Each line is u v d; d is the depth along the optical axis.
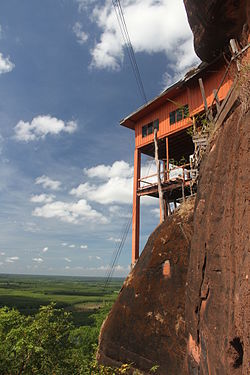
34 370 5.81
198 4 8.81
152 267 10.09
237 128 4.88
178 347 7.71
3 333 6.29
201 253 5.86
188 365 6.32
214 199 5.45
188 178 15.27
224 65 13.70
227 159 5.27
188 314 6.46
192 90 16.30
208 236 5.35
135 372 8.45
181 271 9.01
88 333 21.06
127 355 9.13
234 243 4.01
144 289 9.87
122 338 9.66
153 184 17.27
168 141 19.17
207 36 9.96
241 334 3.32
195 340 5.83
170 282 9.14
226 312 4.03
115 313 10.73
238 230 3.88
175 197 19.12
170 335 8.15
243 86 4.68
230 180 4.72
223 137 5.85
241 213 3.82
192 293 6.20
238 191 4.09
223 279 4.45
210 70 14.46
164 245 10.23
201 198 6.61
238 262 3.71
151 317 9.02
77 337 20.88
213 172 6.19
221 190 5.27
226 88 13.80
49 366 6.05
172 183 15.91
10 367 5.74
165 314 8.66
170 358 7.77
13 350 5.69
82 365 7.11
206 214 5.81
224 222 4.66
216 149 6.33
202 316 5.25
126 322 9.86
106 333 10.59
